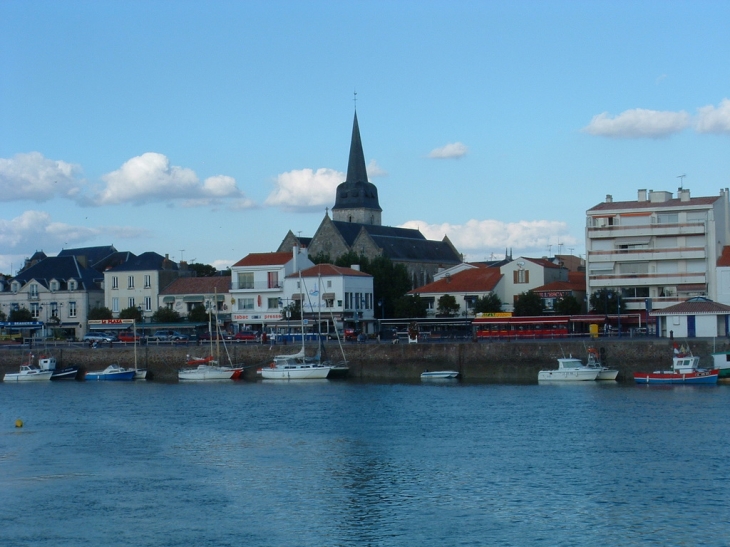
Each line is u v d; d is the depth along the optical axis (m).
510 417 90.06
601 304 143.00
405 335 150.62
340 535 54.03
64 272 191.75
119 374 141.25
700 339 115.19
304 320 162.50
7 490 64.81
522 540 52.59
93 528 56.00
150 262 186.00
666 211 144.00
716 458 69.69
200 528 55.69
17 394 123.25
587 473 66.25
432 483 64.56
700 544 51.53
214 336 157.00
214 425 90.19
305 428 86.75
